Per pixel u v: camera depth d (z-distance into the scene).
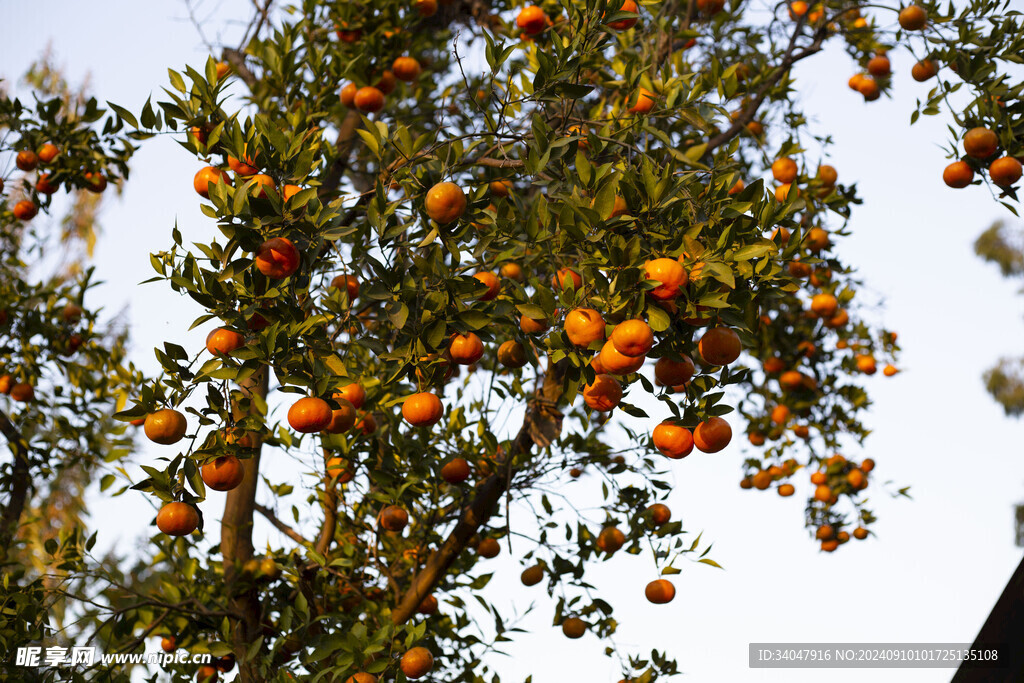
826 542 6.46
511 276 3.36
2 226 5.41
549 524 4.38
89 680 3.47
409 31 5.04
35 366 5.13
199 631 4.31
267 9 5.20
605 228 2.42
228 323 2.75
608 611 4.35
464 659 4.32
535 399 3.83
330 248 3.21
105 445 5.16
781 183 4.93
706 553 4.05
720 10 4.97
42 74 8.53
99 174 4.89
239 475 2.67
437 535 4.36
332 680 3.17
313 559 4.04
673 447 2.49
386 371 3.96
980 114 3.55
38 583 3.70
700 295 2.26
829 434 6.59
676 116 3.94
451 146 2.99
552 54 3.16
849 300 6.41
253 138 3.09
